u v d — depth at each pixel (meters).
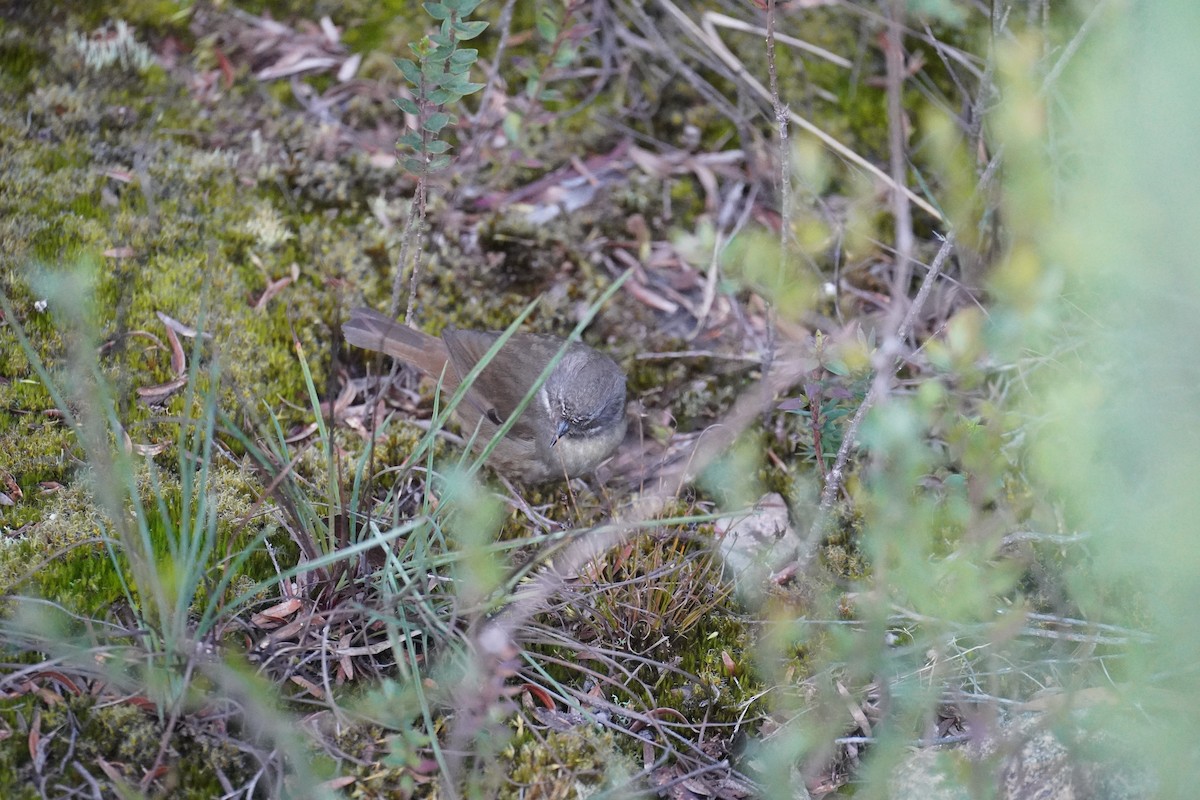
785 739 4.91
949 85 8.39
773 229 7.77
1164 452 4.67
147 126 7.64
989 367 6.57
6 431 5.92
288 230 7.36
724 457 6.64
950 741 5.16
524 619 5.45
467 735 4.82
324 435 5.34
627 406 7.00
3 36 7.80
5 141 7.24
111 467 5.08
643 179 8.09
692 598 5.80
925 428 6.32
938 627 4.75
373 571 5.58
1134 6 5.04
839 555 6.18
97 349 6.37
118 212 7.10
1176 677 5.07
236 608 5.34
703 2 8.70
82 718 4.84
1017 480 6.43
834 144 7.31
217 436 6.16
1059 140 6.47
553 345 6.80
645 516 6.18
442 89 5.80
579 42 7.49
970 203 5.47
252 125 7.86
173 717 4.61
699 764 5.24
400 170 7.80
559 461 6.45
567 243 7.74
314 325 6.93
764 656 5.39
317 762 4.87
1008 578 4.87
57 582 5.33
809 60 8.53
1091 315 6.23
